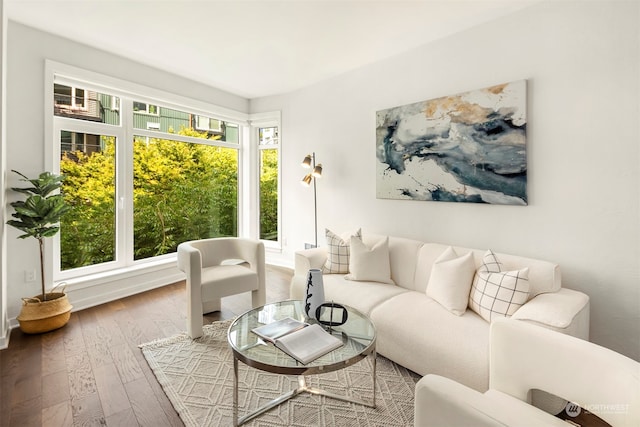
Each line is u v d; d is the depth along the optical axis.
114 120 3.38
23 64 2.63
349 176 3.66
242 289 2.70
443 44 2.77
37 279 2.76
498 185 2.45
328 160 3.90
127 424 1.56
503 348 1.25
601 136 2.02
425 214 2.97
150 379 1.92
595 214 2.07
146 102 3.55
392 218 3.25
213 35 2.78
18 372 1.97
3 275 2.28
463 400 0.89
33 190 2.51
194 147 4.24
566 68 2.13
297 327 1.70
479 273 2.06
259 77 3.82
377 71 3.30
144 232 3.72
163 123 3.86
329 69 3.55
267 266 4.59
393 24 2.56
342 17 2.47
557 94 2.18
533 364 1.17
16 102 2.60
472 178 2.59
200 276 2.43
